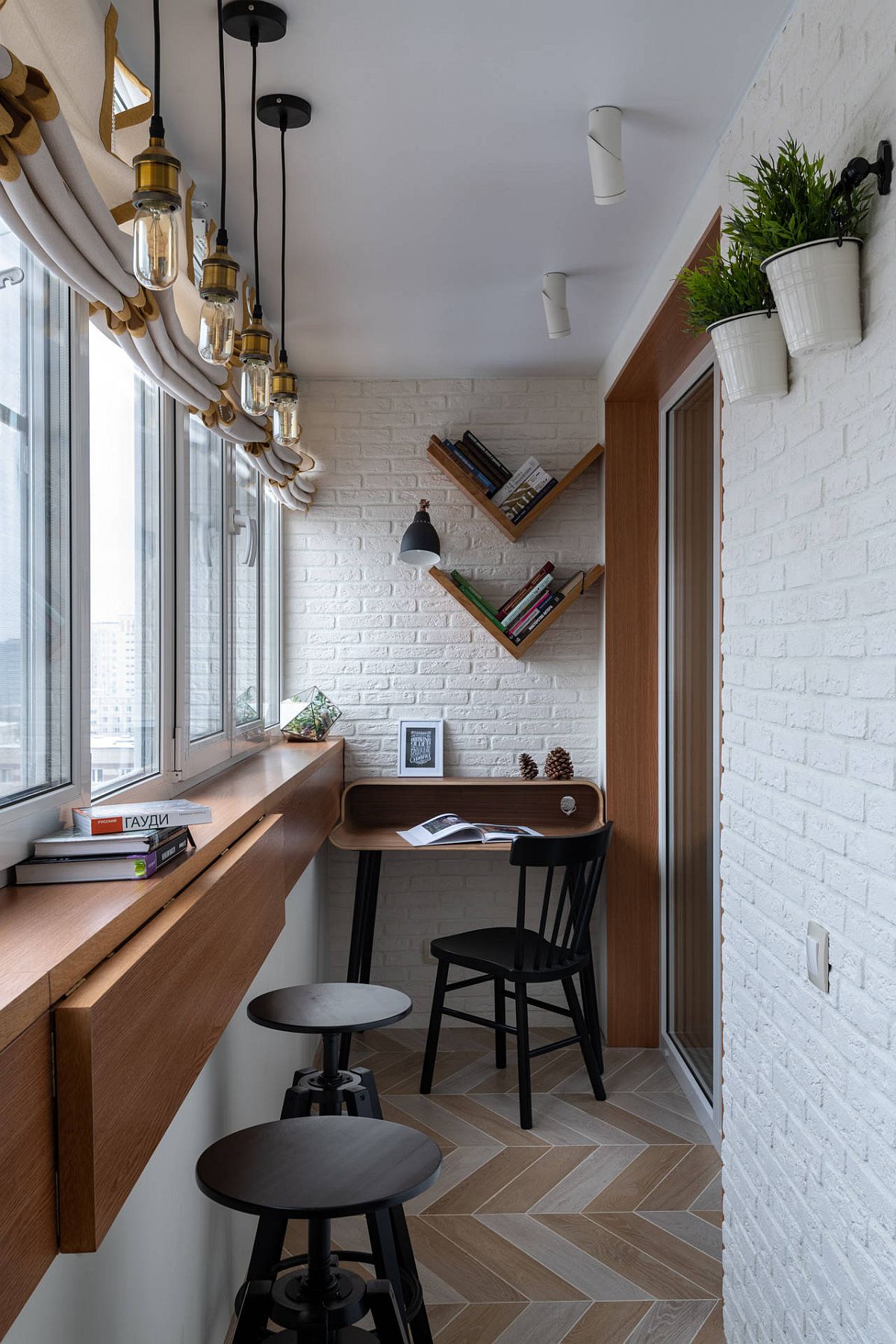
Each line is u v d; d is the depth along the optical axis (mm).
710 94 2125
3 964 1021
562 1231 2771
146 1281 1688
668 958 3990
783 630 1860
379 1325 1584
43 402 1562
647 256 3002
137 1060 1184
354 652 4379
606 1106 3564
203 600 2699
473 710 4379
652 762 4082
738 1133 2168
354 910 4121
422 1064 3973
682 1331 2346
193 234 2309
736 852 2170
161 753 2266
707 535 3352
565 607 4172
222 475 2930
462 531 4355
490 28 1883
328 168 2434
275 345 3820
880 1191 1458
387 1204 1460
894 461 1409
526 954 3641
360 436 4375
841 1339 1594
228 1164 1571
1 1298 881
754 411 2027
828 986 1654
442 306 3443
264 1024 2230
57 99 1240
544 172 2467
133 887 1405
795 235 1501
